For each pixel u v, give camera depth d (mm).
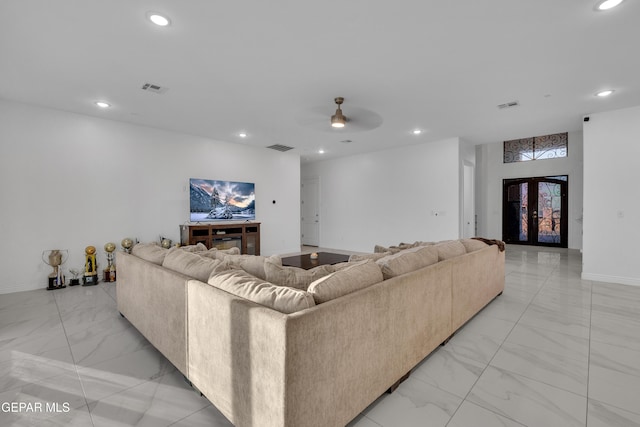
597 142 4293
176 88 3418
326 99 3760
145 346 2363
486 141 6246
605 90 3502
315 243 8734
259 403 1272
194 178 5520
